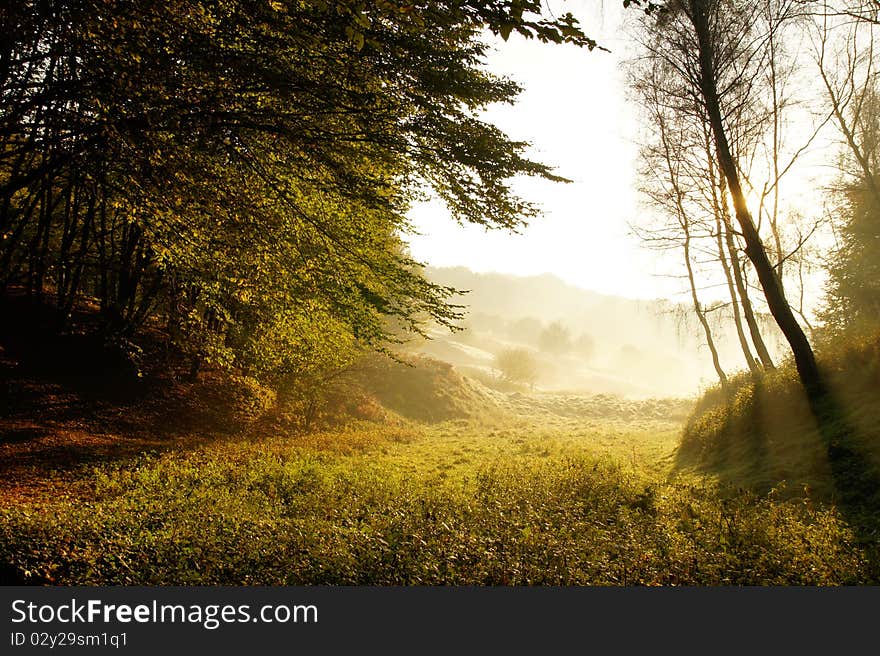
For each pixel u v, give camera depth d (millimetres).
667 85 17562
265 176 9102
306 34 6418
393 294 10430
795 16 12508
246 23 6938
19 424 13969
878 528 6934
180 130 7836
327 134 8453
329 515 8555
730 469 12219
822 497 8617
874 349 11930
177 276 11828
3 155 8406
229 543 6438
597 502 9844
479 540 6652
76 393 17219
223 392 22016
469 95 7961
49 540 6117
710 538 7176
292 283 10203
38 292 19234
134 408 18047
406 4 4254
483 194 8820
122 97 7004
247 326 15367
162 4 6438
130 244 15688
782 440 11953
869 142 18859
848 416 10906
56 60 7203
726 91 14031
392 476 13641
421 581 5637
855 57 14922
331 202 10602
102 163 8383
